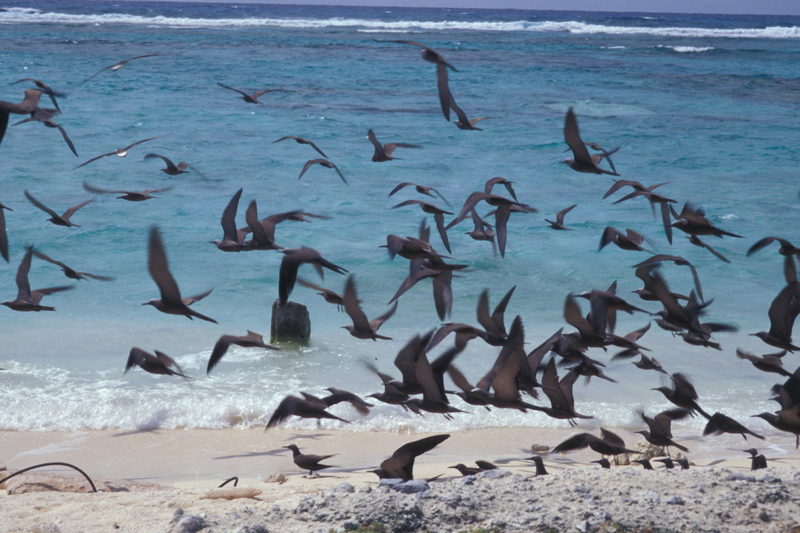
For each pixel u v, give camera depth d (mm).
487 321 8672
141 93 54781
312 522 7781
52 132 40469
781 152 42906
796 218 30062
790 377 9508
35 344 16969
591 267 24062
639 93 65750
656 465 11906
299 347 17250
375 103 55656
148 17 155000
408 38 120938
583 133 47000
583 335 8516
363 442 13016
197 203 29688
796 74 83500
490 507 8117
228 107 51000
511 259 24734
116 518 8953
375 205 30594
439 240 26609
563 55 101125
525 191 33625
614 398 14914
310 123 46812
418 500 8086
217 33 117438
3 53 71812
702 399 14898
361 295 21203
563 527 7559
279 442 12938
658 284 8430
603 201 32344
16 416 13461
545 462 12133
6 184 30500
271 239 9812
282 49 94000
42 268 22094
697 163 39906
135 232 25828
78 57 72500
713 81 75562
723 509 7934
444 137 44125
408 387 8523
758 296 21891
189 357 16516
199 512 9016
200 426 13516
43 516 8984
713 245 26656
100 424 13422
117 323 18484
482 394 7957
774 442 13078
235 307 19984
